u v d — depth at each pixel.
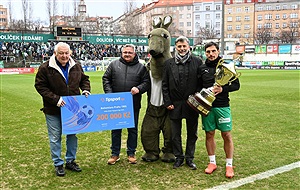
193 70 4.79
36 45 47.06
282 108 10.40
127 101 4.94
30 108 11.09
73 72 4.73
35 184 4.39
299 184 4.26
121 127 4.93
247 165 5.04
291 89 16.34
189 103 4.60
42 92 4.52
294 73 32.97
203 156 5.58
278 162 5.16
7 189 4.23
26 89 17.72
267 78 24.94
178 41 4.75
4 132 7.58
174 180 4.48
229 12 96.56
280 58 49.47
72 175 4.73
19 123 8.62
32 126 8.24
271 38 79.12
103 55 49.78
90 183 4.41
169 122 5.31
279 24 91.06
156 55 5.21
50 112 4.64
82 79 5.06
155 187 4.24
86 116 4.71
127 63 5.15
